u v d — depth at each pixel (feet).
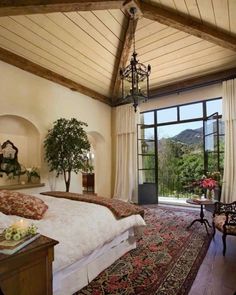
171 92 18.88
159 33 13.10
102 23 12.36
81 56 14.89
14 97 13.98
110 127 22.39
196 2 10.21
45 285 4.46
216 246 10.32
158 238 11.30
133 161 20.45
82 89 18.61
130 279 7.61
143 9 10.79
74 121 15.80
